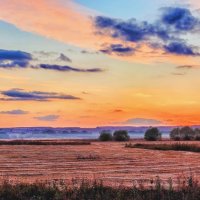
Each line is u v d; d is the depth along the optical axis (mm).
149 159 38469
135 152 49469
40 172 27094
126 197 17219
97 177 24078
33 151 49844
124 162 35062
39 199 16641
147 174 25938
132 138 117625
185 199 16766
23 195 17219
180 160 37625
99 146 65250
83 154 45094
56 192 16922
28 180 22531
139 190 18078
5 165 32000
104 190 17984
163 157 41344
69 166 31297
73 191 17609
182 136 101875
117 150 53500
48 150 52344
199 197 17156
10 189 17422
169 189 18047
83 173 26531
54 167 30547
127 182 21656
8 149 54094
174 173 26703
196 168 30109
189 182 18797
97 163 33969
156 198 17359
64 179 22984
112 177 24141
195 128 103625
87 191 17812
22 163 33719
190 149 53500
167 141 91625
